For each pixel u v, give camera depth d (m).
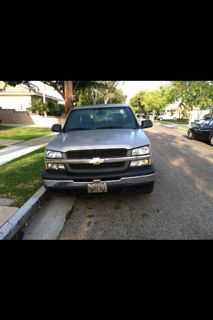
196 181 6.00
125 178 4.04
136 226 3.79
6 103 33.72
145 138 4.43
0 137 14.33
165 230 3.66
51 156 4.22
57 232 3.66
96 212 4.30
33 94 33.34
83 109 5.71
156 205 4.54
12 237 3.52
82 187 4.07
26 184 5.38
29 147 10.58
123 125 5.26
